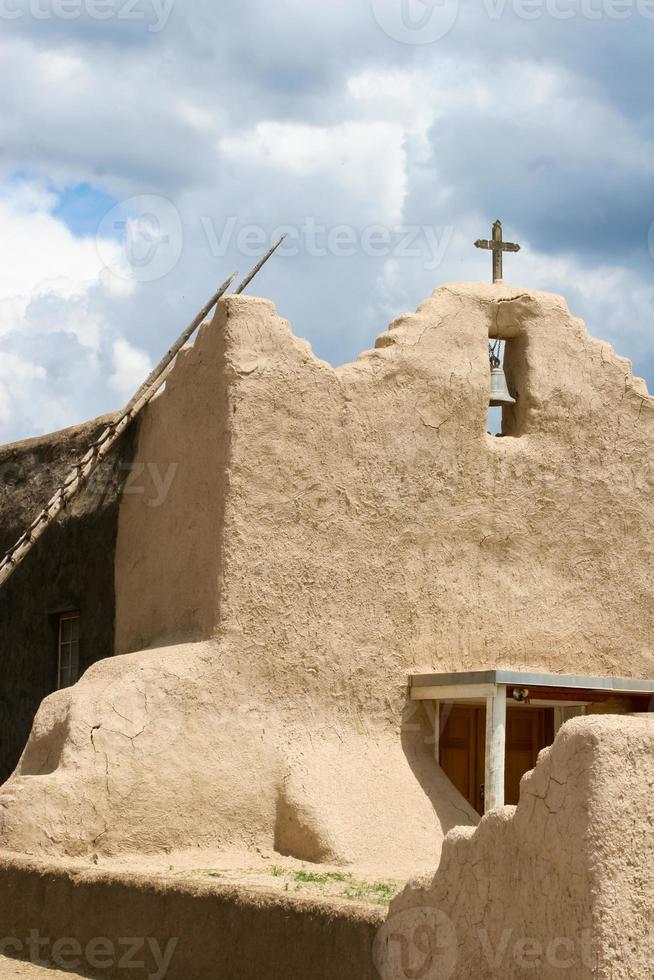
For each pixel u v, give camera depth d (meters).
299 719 11.77
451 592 12.62
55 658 15.10
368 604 12.22
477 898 5.81
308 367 12.21
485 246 14.06
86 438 15.28
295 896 6.95
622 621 13.50
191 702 11.38
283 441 12.00
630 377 13.89
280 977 6.80
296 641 11.86
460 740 13.15
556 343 13.48
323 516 12.10
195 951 7.44
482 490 12.91
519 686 12.02
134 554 13.62
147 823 11.00
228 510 11.71
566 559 13.28
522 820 5.62
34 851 10.51
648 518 13.79
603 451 13.61
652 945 5.23
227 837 11.23
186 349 12.96
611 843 5.22
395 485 12.48
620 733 5.34
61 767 10.85
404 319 12.88
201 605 11.98
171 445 13.05
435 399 12.79
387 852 11.25
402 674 12.30
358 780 11.67
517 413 13.45
